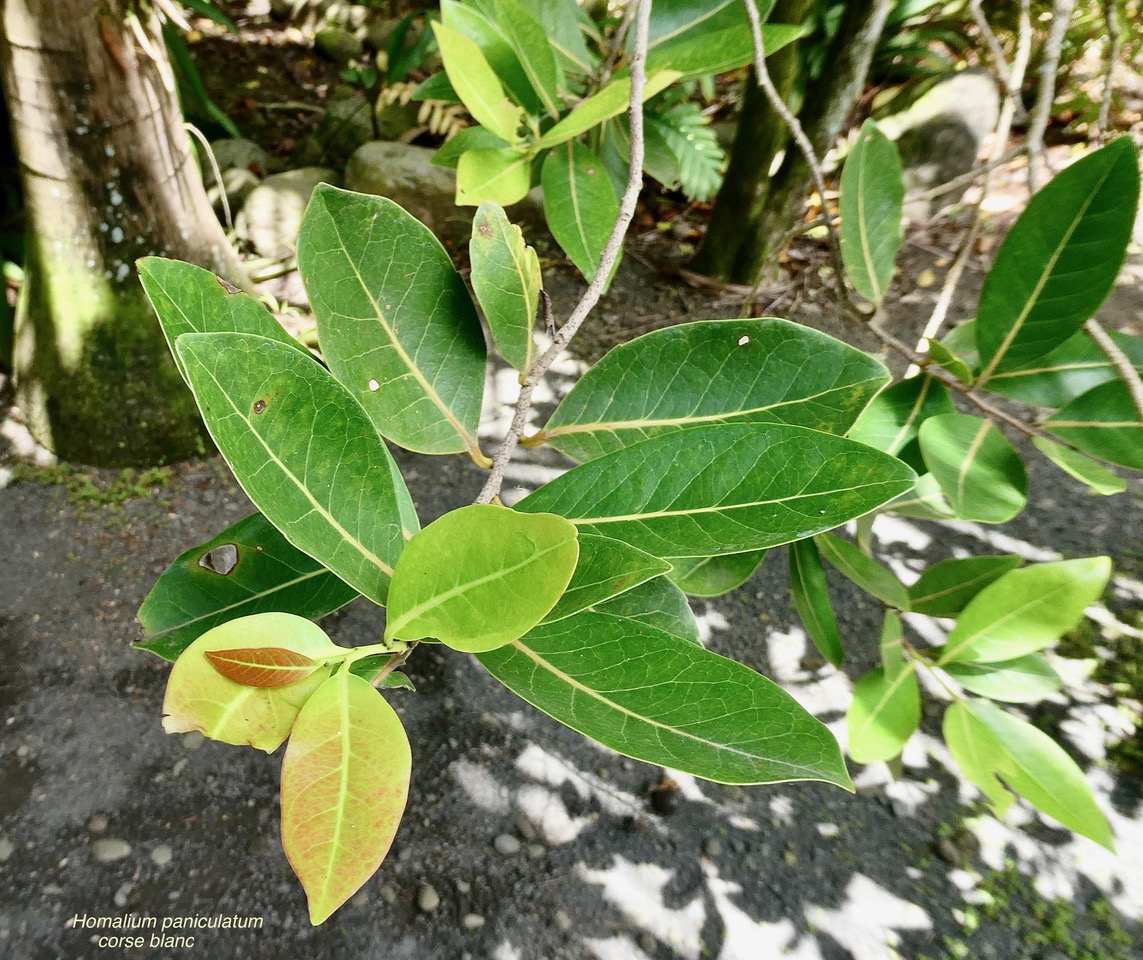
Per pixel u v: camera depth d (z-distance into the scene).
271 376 0.21
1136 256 1.77
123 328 1.25
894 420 0.39
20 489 1.30
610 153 0.58
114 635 1.14
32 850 0.94
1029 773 0.36
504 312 0.30
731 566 0.43
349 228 0.28
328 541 0.23
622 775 1.09
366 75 2.01
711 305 1.76
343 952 0.90
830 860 1.02
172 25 1.71
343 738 0.20
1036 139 0.38
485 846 1.00
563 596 0.23
